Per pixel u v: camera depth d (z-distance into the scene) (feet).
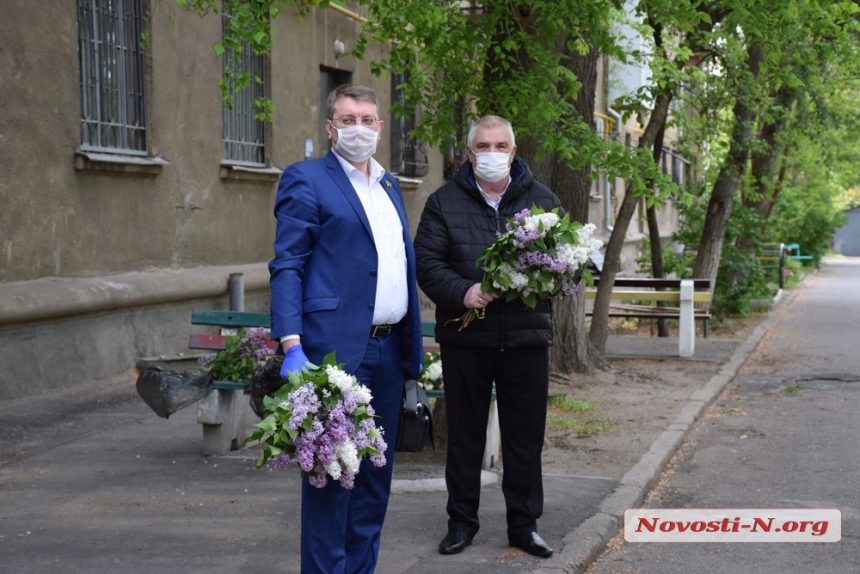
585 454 25.80
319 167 13.89
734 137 55.83
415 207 64.64
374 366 14.05
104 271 36.60
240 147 46.93
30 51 32.78
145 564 16.51
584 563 17.33
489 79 29.84
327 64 54.34
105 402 31.32
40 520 18.98
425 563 16.78
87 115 36.01
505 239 16.03
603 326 42.70
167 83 40.37
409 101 32.58
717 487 23.72
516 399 17.15
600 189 98.48
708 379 39.50
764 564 17.95
